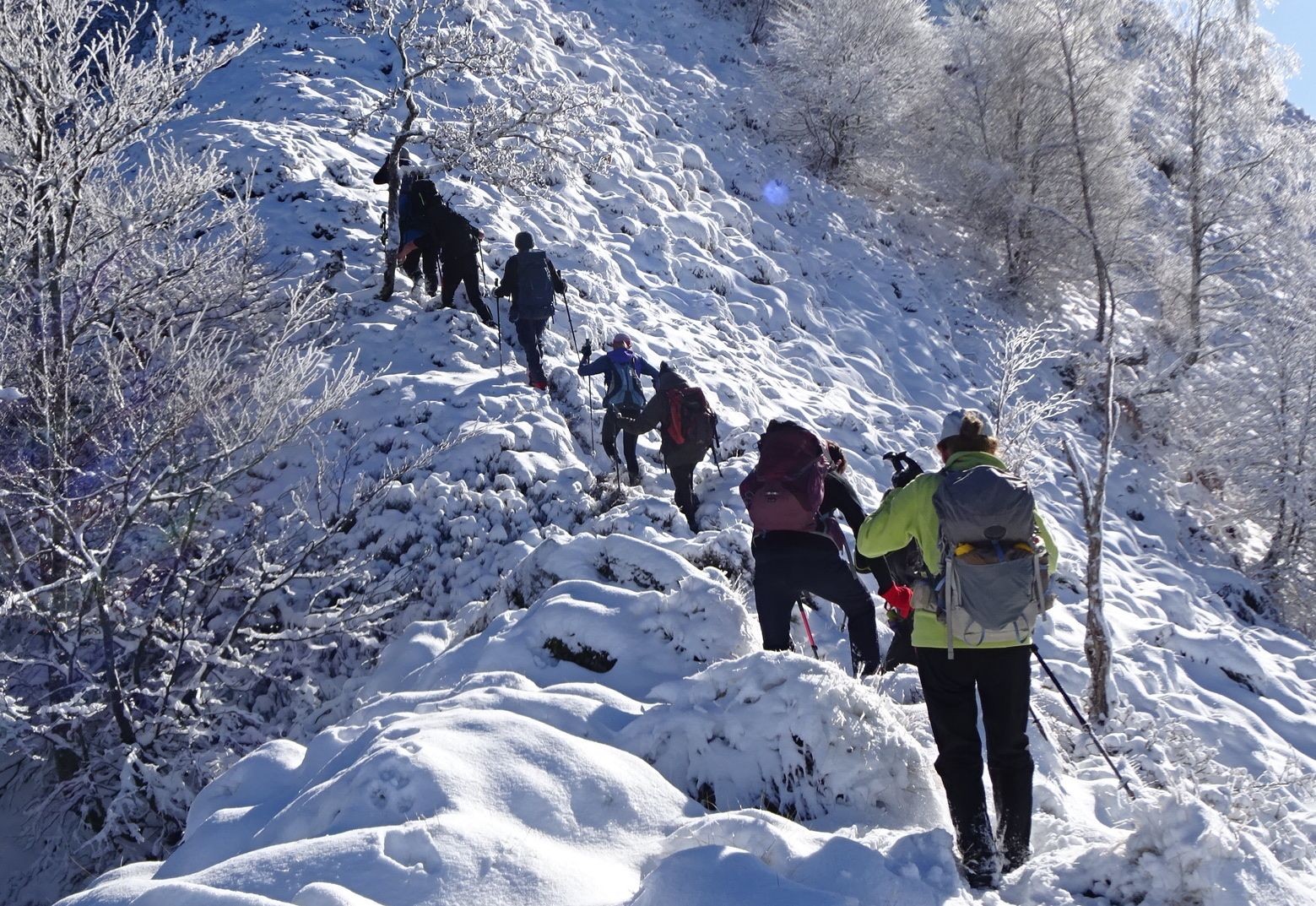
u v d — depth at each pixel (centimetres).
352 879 299
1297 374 1644
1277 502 1588
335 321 1162
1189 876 310
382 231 1343
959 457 366
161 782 638
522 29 2111
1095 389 1867
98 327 845
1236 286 2066
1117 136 2183
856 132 2278
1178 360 1894
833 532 514
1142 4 2181
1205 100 2033
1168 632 930
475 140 1295
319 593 788
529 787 355
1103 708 697
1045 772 522
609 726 434
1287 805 578
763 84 2384
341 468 943
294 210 1336
